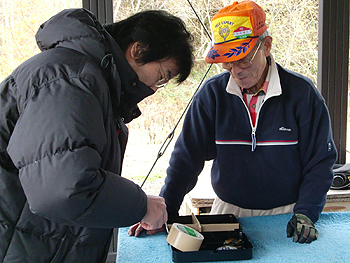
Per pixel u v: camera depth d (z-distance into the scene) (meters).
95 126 0.79
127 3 2.89
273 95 1.39
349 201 1.99
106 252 1.00
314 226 1.27
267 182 1.46
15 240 0.85
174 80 1.03
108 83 0.92
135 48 0.93
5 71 2.25
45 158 0.75
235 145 1.46
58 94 0.77
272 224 1.35
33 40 2.26
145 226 1.18
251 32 1.23
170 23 0.93
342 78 2.24
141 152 2.92
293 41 2.94
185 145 1.49
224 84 1.48
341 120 2.28
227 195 1.52
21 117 0.78
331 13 2.16
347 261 1.10
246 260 1.11
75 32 0.88
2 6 2.18
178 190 1.45
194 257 1.09
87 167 0.75
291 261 1.10
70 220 0.79
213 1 2.95
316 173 1.39
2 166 0.84
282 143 1.41
